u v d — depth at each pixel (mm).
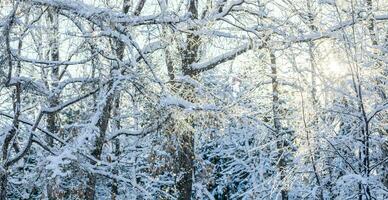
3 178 9586
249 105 11719
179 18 9664
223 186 18484
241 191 18344
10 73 8883
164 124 9773
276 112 11438
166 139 10289
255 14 11781
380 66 9016
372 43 9625
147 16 9289
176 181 13070
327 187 8414
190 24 10062
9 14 8328
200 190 17312
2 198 9531
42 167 9203
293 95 9250
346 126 8797
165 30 9969
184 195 12953
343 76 8406
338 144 8188
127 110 13945
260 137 12477
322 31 9641
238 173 17578
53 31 10070
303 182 8664
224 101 11016
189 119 10297
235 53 12242
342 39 8211
